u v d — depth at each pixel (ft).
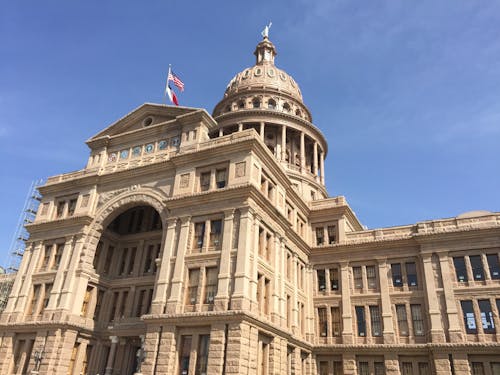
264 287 119.03
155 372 103.71
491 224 137.80
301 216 164.66
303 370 140.56
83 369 134.41
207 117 145.38
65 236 149.89
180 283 114.01
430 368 127.95
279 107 239.91
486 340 124.47
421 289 140.26
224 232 114.83
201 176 130.72
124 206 145.48
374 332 142.00
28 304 144.36
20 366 131.44
